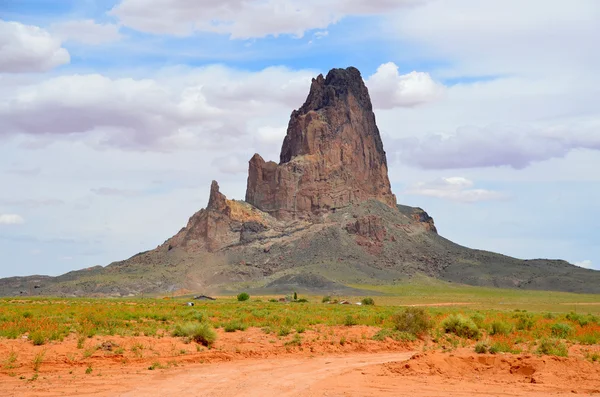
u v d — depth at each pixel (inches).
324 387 1112.8
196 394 1048.2
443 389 1097.4
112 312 2480.3
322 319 2423.7
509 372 1230.9
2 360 1278.3
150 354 1427.2
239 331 1951.3
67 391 1056.2
